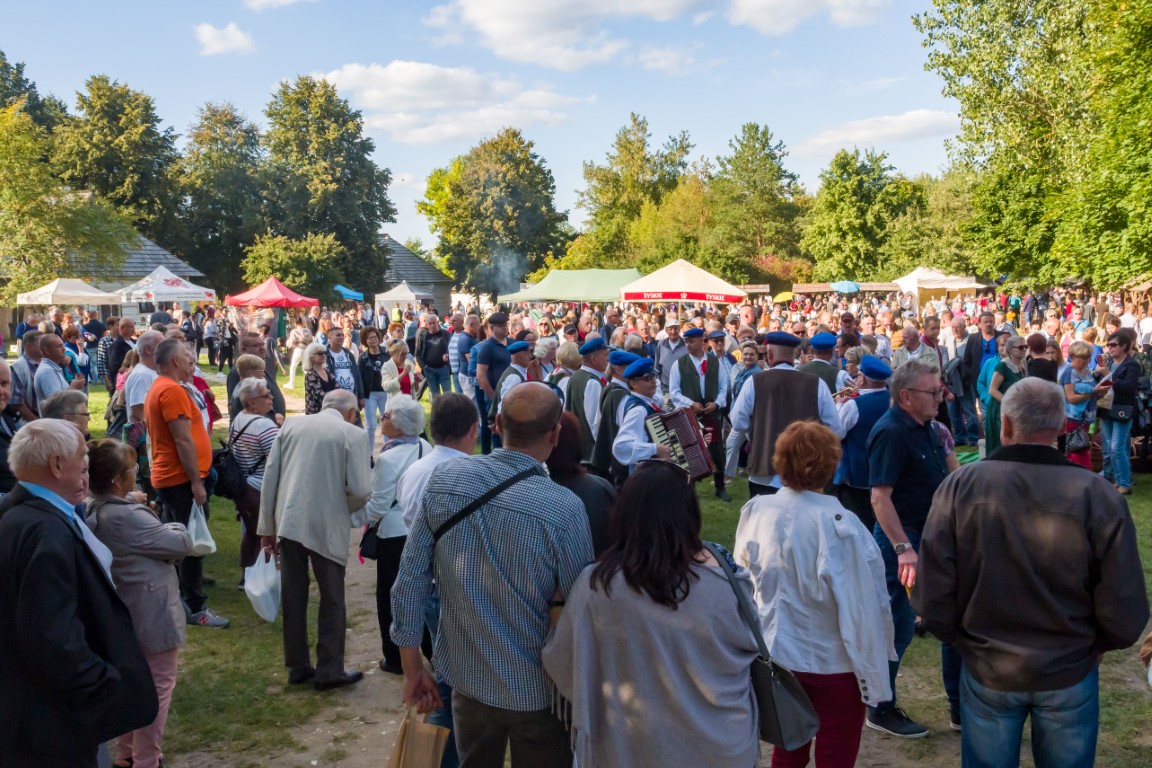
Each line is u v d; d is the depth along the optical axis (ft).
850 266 191.42
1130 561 8.36
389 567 15.76
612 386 19.63
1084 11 82.02
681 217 213.87
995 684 8.82
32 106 212.64
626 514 7.94
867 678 10.29
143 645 12.14
